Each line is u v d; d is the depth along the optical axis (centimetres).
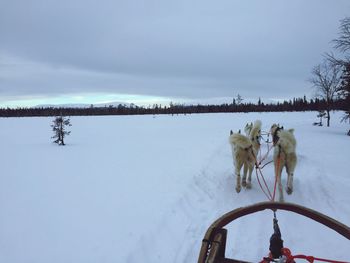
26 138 2039
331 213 620
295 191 749
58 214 600
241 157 734
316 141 1608
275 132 786
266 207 438
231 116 4981
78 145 1653
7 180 866
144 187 780
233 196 720
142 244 480
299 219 588
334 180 835
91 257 441
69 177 898
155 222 558
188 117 4919
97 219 575
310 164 1023
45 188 780
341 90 2273
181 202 670
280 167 700
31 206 646
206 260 323
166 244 491
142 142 1736
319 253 471
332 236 524
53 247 471
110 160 1177
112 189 766
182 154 1279
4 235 511
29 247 472
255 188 774
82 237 503
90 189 768
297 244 498
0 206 646
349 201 679
